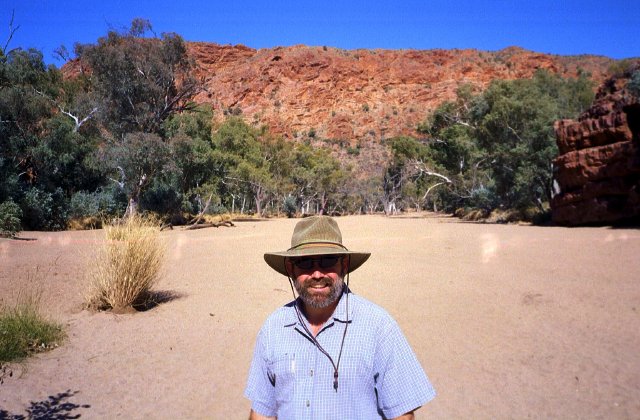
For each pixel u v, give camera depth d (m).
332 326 1.90
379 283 9.66
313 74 198.75
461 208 54.06
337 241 2.01
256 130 74.19
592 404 4.09
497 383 4.62
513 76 198.88
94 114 35.69
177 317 7.17
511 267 11.25
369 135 178.12
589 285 8.69
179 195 38.81
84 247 15.20
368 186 99.88
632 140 20.81
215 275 10.95
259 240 20.30
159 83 36.38
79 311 7.32
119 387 4.62
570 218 24.39
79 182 34.84
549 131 31.34
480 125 39.09
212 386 4.66
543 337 5.94
